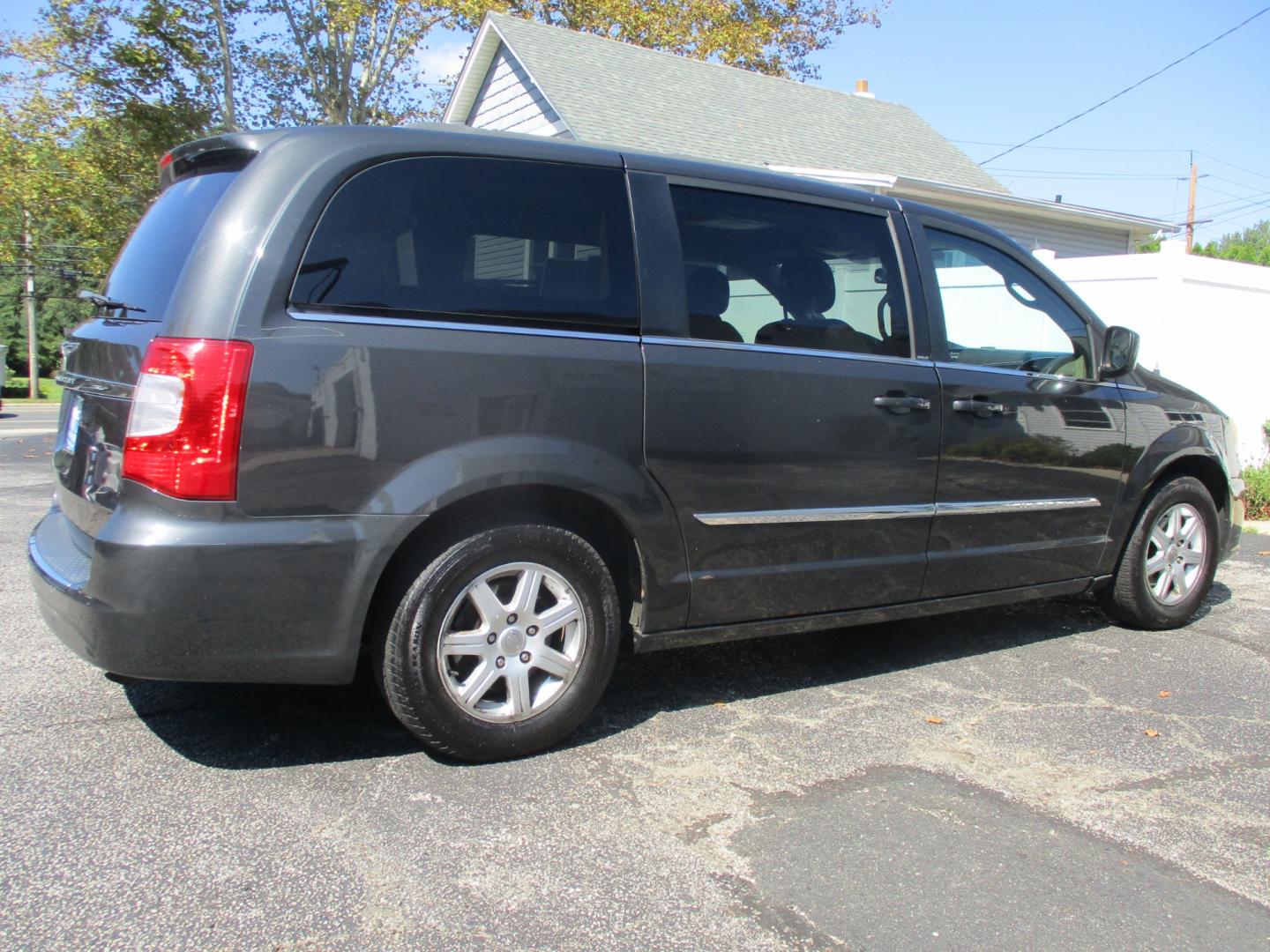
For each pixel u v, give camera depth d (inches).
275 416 109.7
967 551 165.2
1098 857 110.9
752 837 111.9
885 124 757.3
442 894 98.3
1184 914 100.3
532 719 128.7
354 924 93.0
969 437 162.1
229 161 124.2
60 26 644.1
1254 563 271.6
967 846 111.8
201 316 108.8
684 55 970.1
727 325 140.7
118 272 134.7
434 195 122.3
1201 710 157.2
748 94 701.9
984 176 745.0
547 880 101.6
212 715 141.5
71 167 693.3
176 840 106.7
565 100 576.1
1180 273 357.1
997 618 209.6
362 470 114.0
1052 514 176.2
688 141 589.9
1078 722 150.7
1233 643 194.2
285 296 111.7
